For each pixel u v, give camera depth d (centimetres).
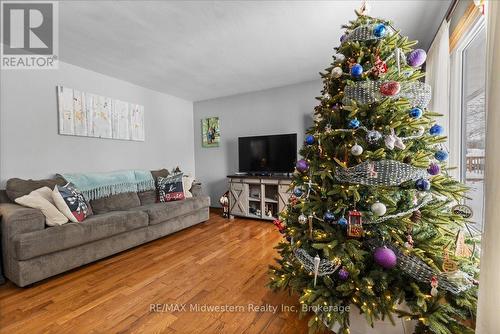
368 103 124
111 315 153
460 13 177
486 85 98
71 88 288
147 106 389
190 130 476
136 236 261
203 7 186
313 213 134
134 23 206
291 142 361
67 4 180
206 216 362
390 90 113
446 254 115
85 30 216
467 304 112
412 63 127
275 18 202
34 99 258
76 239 207
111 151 336
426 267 113
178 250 259
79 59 277
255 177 369
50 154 271
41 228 196
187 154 469
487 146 93
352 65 129
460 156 196
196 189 377
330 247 119
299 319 148
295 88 380
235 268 215
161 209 292
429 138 130
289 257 160
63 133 280
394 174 116
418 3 187
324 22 209
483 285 93
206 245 272
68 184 250
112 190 300
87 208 250
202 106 472
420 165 122
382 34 123
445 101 197
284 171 368
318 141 143
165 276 202
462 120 197
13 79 244
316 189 143
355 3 184
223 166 455
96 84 316
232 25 212
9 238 183
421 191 125
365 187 128
